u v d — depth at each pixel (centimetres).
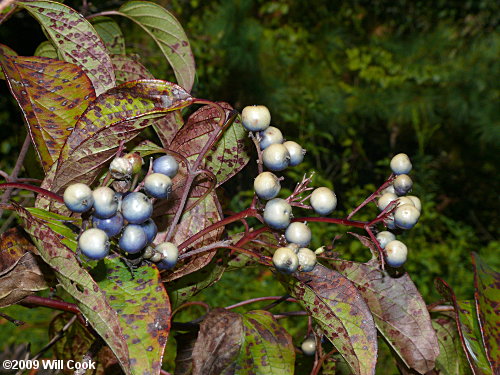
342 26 163
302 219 18
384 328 21
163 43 25
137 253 16
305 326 78
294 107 137
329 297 19
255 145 19
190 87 25
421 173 137
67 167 17
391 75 152
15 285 18
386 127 156
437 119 148
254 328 20
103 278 16
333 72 151
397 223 19
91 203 15
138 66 24
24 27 92
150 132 33
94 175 18
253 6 156
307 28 161
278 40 147
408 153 156
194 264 19
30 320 82
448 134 157
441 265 106
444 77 150
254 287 91
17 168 22
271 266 19
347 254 90
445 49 159
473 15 166
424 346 20
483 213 156
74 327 26
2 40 92
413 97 147
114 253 16
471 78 149
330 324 19
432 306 23
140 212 15
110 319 15
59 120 19
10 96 112
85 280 15
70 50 20
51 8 20
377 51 155
